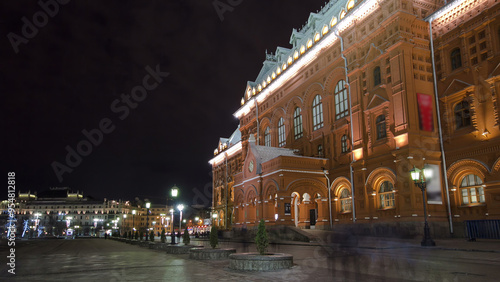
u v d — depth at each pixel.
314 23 50.19
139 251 28.75
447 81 32.91
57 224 158.25
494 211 28.06
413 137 31.91
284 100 54.19
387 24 34.91
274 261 14.30
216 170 83.81
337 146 42.19
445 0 34.69
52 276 13.24
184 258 20.64
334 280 11.63
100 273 13.91
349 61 40.16
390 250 22.91
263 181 44.75
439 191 31.84
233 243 41.12
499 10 29.06
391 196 34.22
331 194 41.84
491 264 15.12
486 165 29.00
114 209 166.75
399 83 33.28
